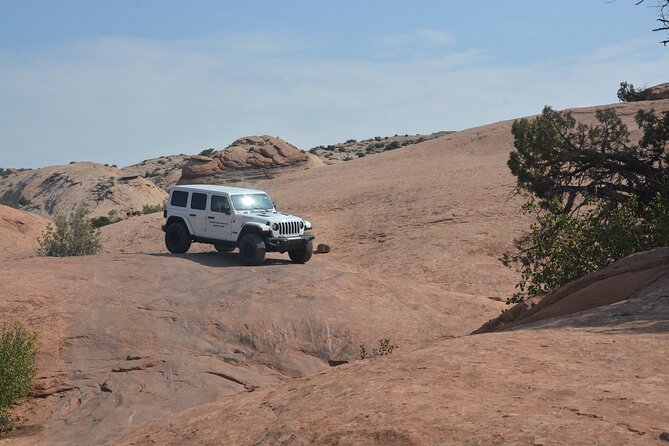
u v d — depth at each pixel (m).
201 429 5.45
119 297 16.23
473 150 52.34
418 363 5.80
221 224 20.67
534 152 21.89
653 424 3.88
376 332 15.38
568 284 9.61
